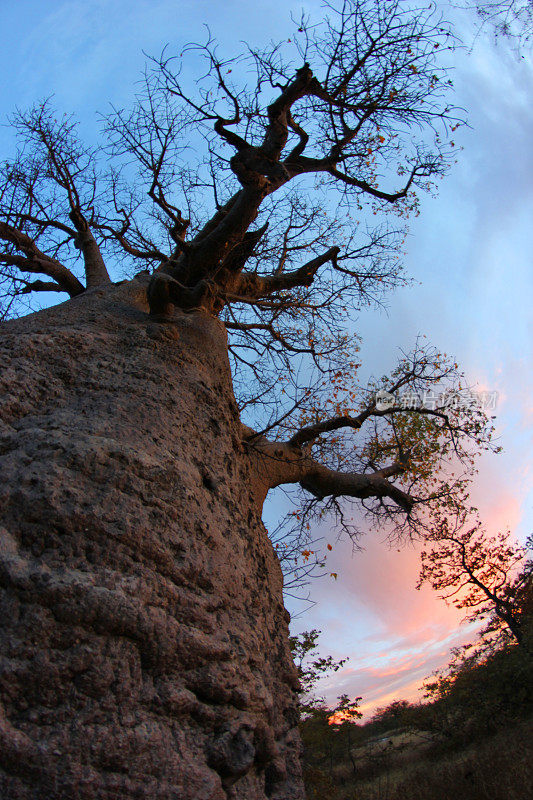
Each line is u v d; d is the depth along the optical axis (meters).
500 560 20.33
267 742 3.53
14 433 3.86
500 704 15.46
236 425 5.70
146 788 2.76
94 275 8.04
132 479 3.63
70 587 2.97
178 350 5.52
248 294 8.21
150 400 4.59
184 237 7.34
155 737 2.90
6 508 3.26
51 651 2.83
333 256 8.72
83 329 5.39
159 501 3.67
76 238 8.75
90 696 2.82
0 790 2.48
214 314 7.13
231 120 6.50
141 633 3.07
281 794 3.65
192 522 3.80
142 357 5.14
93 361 4.90
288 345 9.30
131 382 4.73
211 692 3.26
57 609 2.92
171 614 3.29
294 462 7.30
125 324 5.74
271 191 6.32
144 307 6.55
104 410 4.29
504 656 16.64
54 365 4.69
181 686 3.15
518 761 10.09
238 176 6.15
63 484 3.39
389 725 25.52
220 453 4.82
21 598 2.93
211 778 3.01
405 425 9.98
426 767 13.83
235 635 3.66
